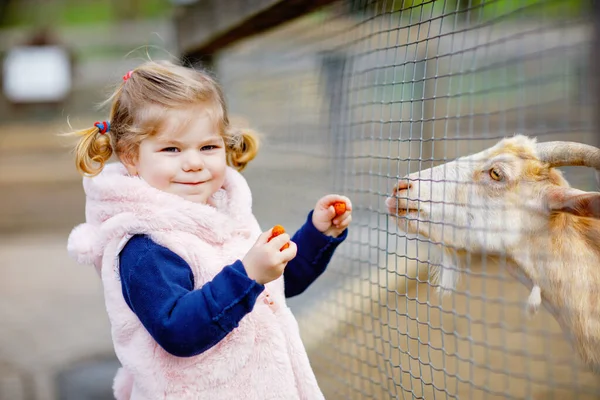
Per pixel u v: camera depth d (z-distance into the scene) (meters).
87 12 22.95
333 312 4.53
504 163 3.11
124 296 2.16
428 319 2.51
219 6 4.71
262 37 5.40
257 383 2.17
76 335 5.66
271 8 3.78
